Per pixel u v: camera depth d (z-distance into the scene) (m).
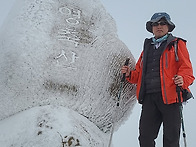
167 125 2.56
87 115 2.62
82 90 2.59
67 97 2.54
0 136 2.26
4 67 2.51
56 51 2.59
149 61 2.80
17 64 2.47
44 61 2.52
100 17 3.03
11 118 2.39
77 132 2.25
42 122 2.25
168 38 2.74
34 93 2.46
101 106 2.68
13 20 2.81
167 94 2.57
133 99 2.94
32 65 2.48
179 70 2.59
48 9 2.81
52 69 2.52
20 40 2.56
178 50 2.66
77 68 2.60
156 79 2.68
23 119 2.31
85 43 2.74
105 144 2.57
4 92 2.47
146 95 2.77
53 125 2.23
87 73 2.63
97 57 2.72
